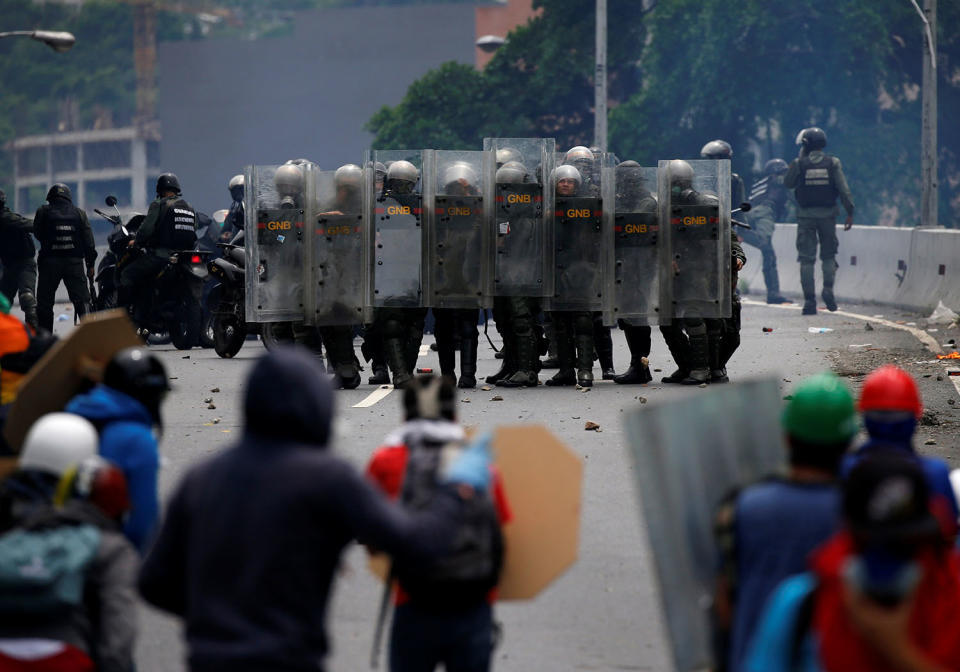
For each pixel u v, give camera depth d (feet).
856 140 551.59
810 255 281.54
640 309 172.35
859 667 39.14
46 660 50.55
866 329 241.55
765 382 52.90
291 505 43.50
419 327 173.06
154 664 71.77
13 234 246.68
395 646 53.62
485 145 172.55
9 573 50.03
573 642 74.23
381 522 44.14
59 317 309.63
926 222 333.83
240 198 251.60
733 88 547.49
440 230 170.19
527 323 171.22
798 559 46.60
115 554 52.01
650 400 157.99
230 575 43.57
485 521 52.49
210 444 132.77
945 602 39.50
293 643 43.09
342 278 172.45
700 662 49.75
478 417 144.97
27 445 54.54
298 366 44.91
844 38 536.42
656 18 565.94
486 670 53.67
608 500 107.14
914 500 38.27
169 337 250.98
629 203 171.12
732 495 48.93
